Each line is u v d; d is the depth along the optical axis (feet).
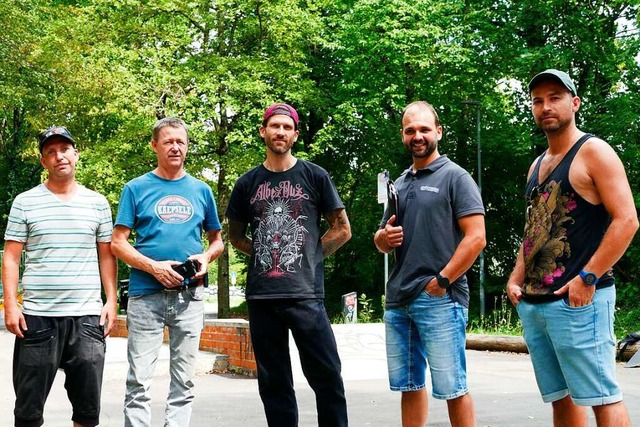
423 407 14.01
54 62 60.54
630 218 10.96
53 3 80.69
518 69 68.64
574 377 11.47
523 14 70.90
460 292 13.48
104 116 69.56
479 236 13.03
